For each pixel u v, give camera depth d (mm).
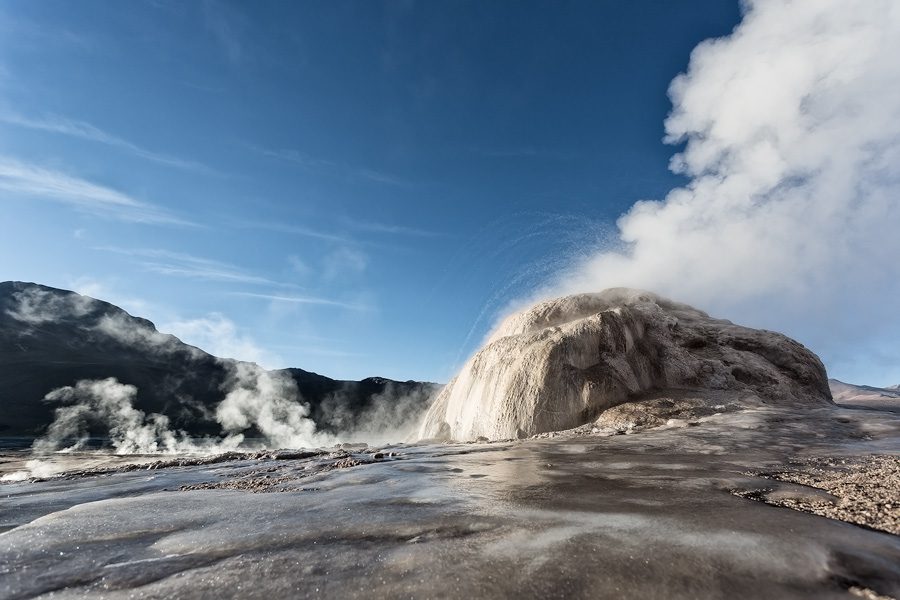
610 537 5258
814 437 14094
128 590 4406
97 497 10039
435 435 29641
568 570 4336
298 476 11523
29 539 6156
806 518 5973
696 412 19594
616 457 11961
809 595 3775
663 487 8094
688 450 12578
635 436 15836
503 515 6395
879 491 7227
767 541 5031
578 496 7523
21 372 74688
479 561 4648
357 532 5895
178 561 5164
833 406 24047
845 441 13422
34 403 70062
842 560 4480
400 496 8109
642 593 3844
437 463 12555
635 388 23156
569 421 21703
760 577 4121
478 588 4016
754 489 7773
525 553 4824
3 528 7371
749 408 19750
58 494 10586
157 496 9219
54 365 78625
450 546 5148
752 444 13102
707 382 24484
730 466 10078
